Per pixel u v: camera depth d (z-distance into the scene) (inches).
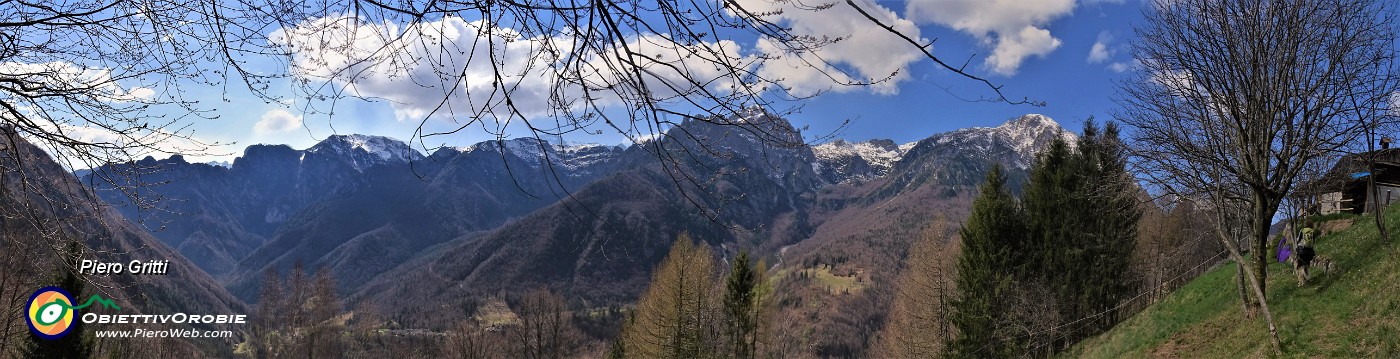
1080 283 1307.8
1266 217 655.1
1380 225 741.3
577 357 3031.5
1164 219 1556.3
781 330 3009.4
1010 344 1279.5
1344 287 709.9
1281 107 613.0
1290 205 886.4
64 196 177.9
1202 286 995.9
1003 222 1369.3
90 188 177.3
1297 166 622.8
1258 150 642.8
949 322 1561.3
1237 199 709.3
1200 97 661.3
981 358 1282.0
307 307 2984.7
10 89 170.6
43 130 170.7
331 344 2832.2
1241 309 832.3
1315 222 1152.8
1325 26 599.5
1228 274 968.9
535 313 2593.5
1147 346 948.0
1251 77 621.3
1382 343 576.1
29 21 163.6
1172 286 1499.8
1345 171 772.6
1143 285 1609.3
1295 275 826.8
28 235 177.2
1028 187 1481.3
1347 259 776.3
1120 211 1218.0
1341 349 608.4
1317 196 845.2
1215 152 672.4
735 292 1715.1
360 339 4306.1
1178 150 684.1
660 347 1678.2
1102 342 1105.4
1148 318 1043.9
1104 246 1320.1
